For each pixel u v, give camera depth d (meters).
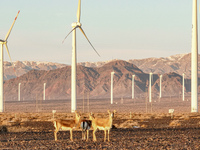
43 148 56.03
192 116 162.75
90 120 66.44
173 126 110.19
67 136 77.94
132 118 160.88
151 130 92.06
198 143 59.41
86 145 58.66
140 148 54.16
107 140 66.06
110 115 63.00
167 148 53.44
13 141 68.06
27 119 157.75
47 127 115.31
